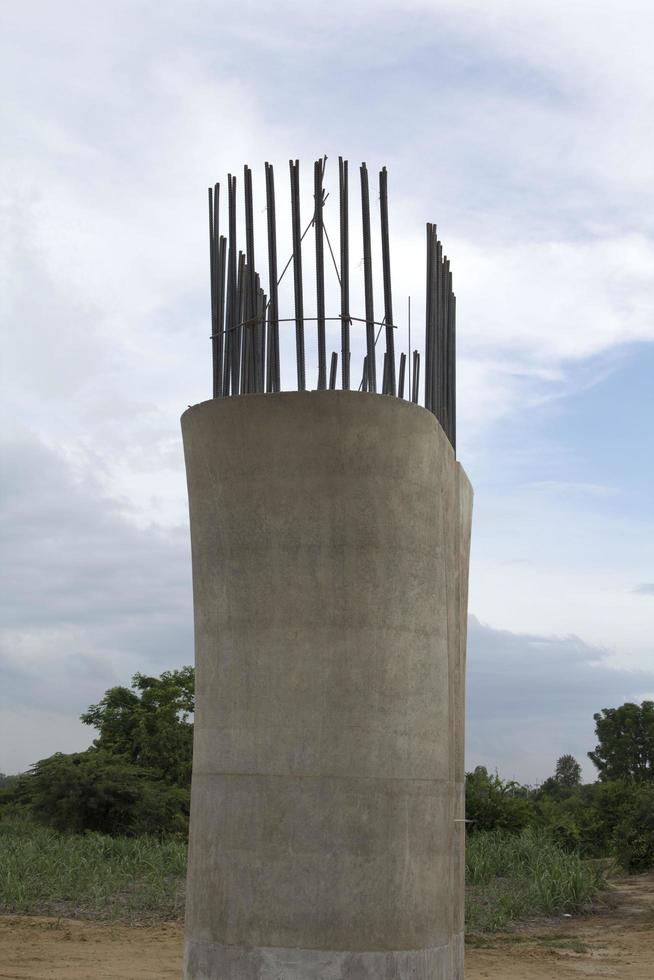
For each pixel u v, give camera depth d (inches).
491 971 517.0
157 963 510.0
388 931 295.9
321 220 324.2
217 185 353.1
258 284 343.3
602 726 2819.9
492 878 792.3
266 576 311.7
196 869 314.2
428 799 312.7
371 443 311.9
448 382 404.5
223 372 340.2
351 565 307.9
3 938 566.3
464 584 382.6
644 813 979.9
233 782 307.4
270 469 313.6
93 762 1290.6
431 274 368.2
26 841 899.4
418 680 314.7
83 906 681.6
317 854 296.2
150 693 1669.5
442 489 335.3
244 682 310.2
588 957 561.6
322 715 302.2
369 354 323.9
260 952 295.6
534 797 2411.4
